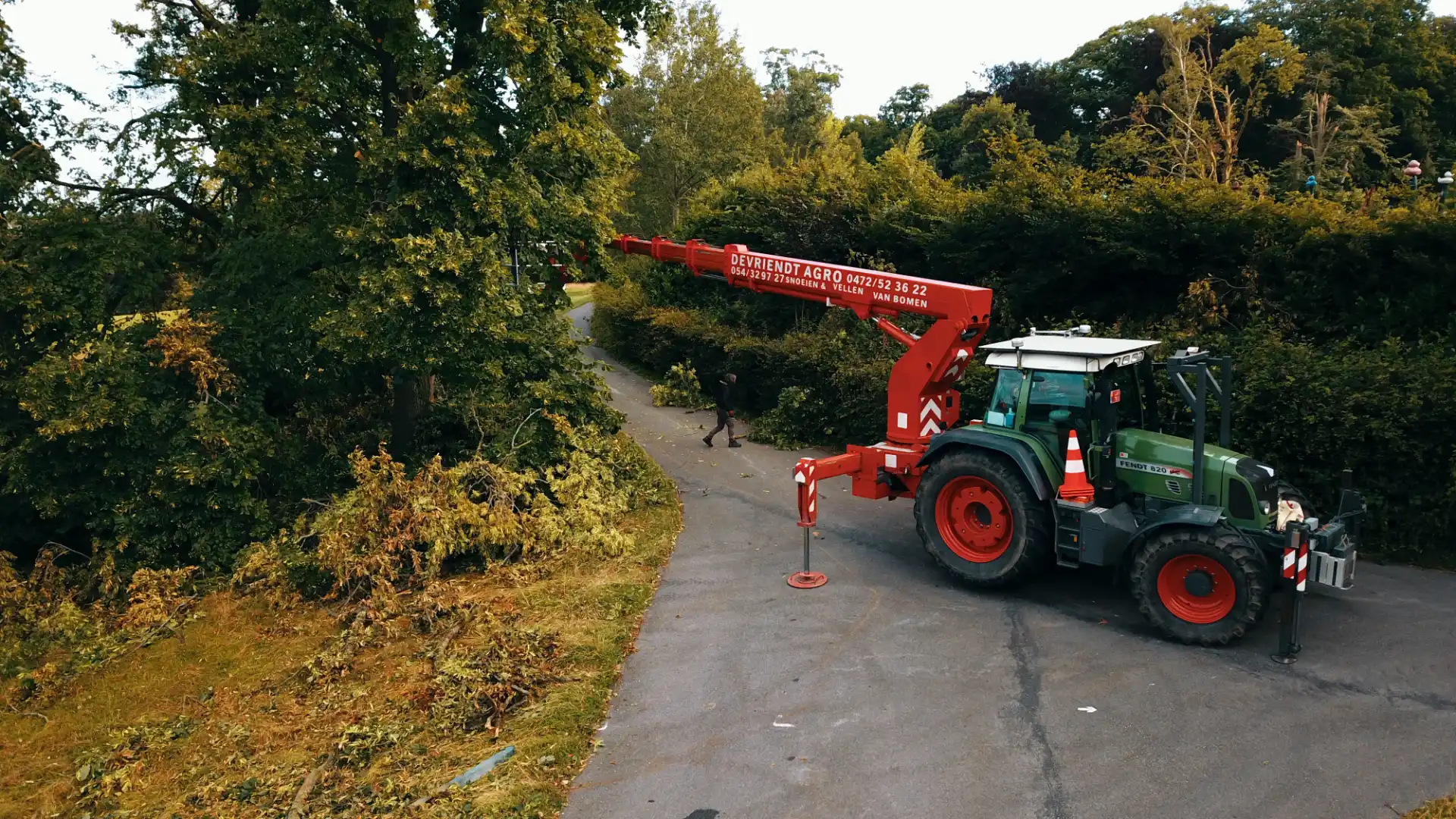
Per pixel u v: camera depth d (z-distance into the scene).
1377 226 10.66
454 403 12.72
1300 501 7.77
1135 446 7.70
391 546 9.25
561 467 11.32
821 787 5.30
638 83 42.84
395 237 11.27
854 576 8.97
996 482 8.05
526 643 7.38
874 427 13.88
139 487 11.52
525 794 5.30
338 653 7.84
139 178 13.61
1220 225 12.08
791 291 10.28
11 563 12.38
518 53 11.16
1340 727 5.68
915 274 17.11
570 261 13.25
